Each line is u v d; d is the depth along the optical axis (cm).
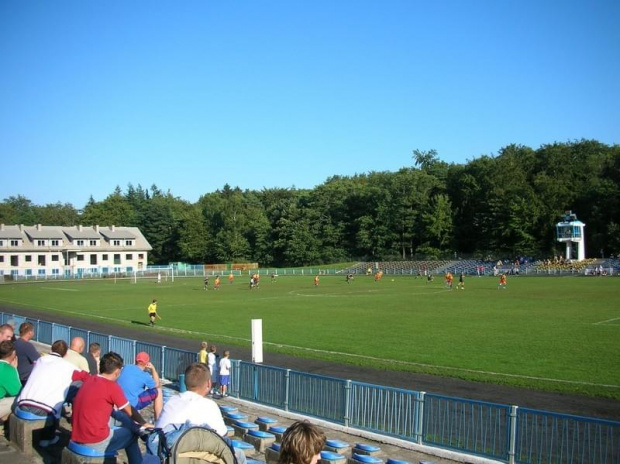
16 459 1048
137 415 944
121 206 17412
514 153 14700
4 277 11075
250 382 2098
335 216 15050
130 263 14150
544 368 2555
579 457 1374
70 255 13325
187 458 677
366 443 1541
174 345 3356
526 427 1385
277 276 12081
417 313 4722
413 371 2531
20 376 1370
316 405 1820
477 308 4984
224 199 17375
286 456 514
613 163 12781
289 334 3694
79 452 888
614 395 2075
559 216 11969
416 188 14062
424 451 1458
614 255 11231
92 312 5262
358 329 3866
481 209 13300
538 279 8881
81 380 1177
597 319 4100
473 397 2092
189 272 13062
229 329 4012
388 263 13000
